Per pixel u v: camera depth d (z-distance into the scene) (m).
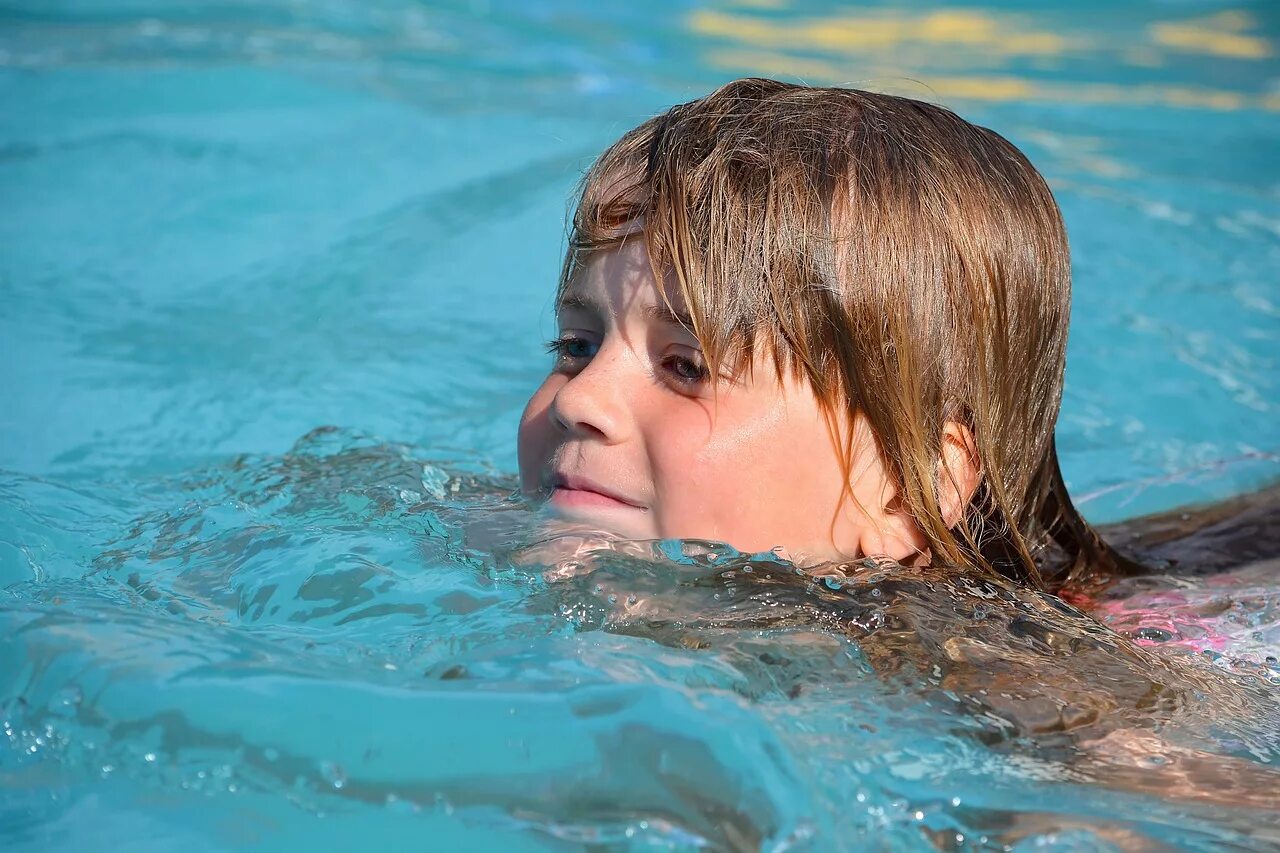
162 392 6.37
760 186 3.96
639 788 2.62
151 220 8.63
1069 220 9.37
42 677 2.92
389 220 8.87
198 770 2.74
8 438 5.78
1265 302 8.06
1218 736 3.29
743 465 3.81
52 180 9.16
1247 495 5.64
